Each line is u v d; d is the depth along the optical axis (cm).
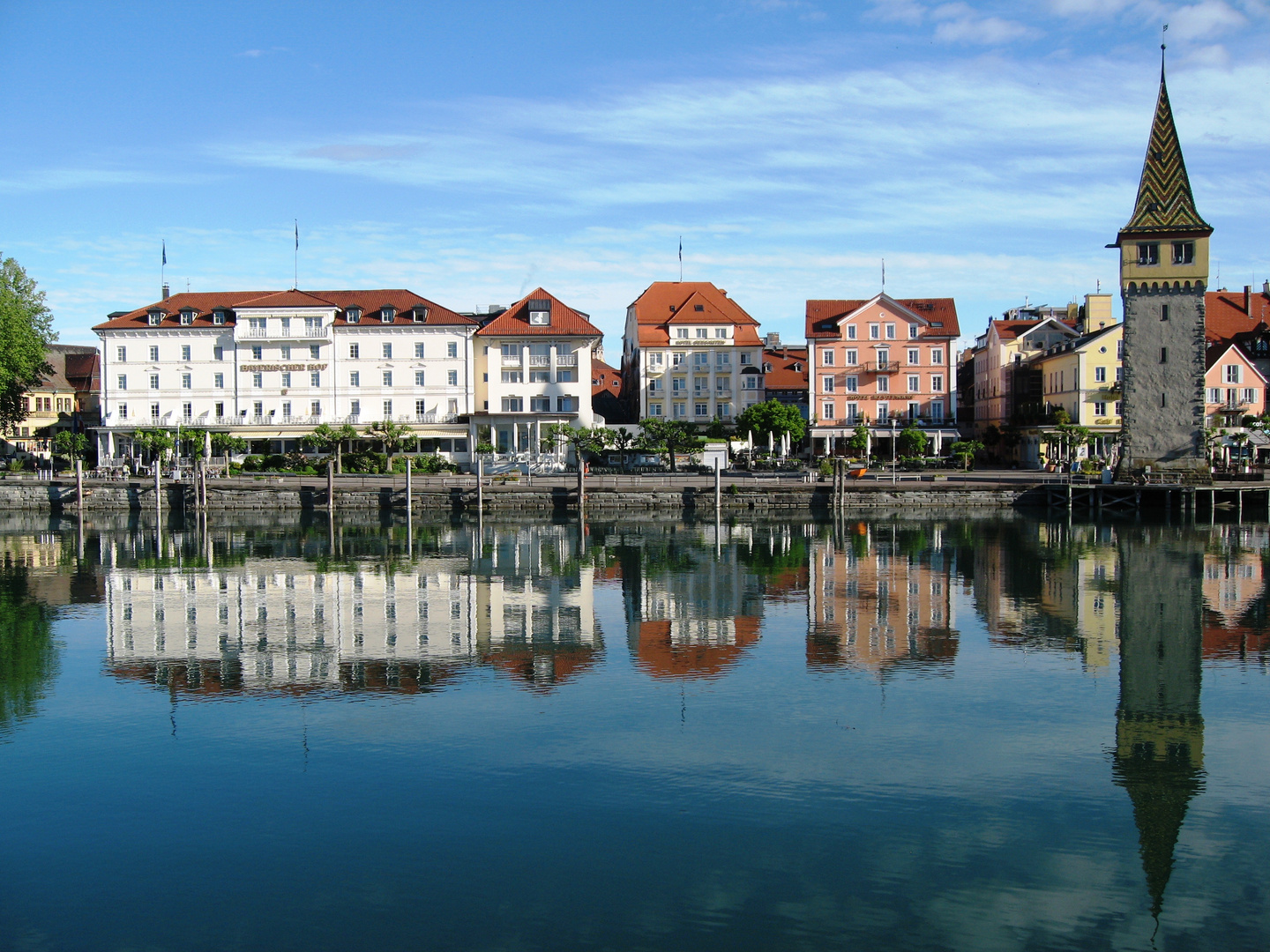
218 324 11694
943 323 12675
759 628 4275
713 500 9056
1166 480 8806
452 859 2248
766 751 2830
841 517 8594
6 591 5225
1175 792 2575
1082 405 11481
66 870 2212
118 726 3047
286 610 4716
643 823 2400
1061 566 5844
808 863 2227
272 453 11225
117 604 4881
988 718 3098
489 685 3450
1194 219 8638
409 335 11712
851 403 12525
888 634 4169
